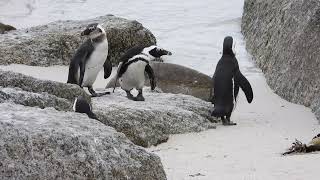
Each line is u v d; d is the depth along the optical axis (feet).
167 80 83.71
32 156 32.07
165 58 107.45
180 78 83.66
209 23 131.95
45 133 32.68
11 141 32.12
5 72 54.39
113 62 109.70
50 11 153.99
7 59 102.47
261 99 81.76
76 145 32.81
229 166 45.78
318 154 47.62
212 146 55.57
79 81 70.85
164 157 50.98
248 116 72.84
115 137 34.86
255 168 44.24
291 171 41.98
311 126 65.46
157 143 58.65
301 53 80.89
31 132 32.53
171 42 118.62
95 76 72.79
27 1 162.61
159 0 155.02
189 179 41.81
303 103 76.79
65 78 95.55
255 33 109.09
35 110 36.42
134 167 34.04
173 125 61.93
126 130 57.72
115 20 114.93
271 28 99.09
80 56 71.26
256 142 56.80
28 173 31.76
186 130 62.64
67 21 117.50
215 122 69.31
